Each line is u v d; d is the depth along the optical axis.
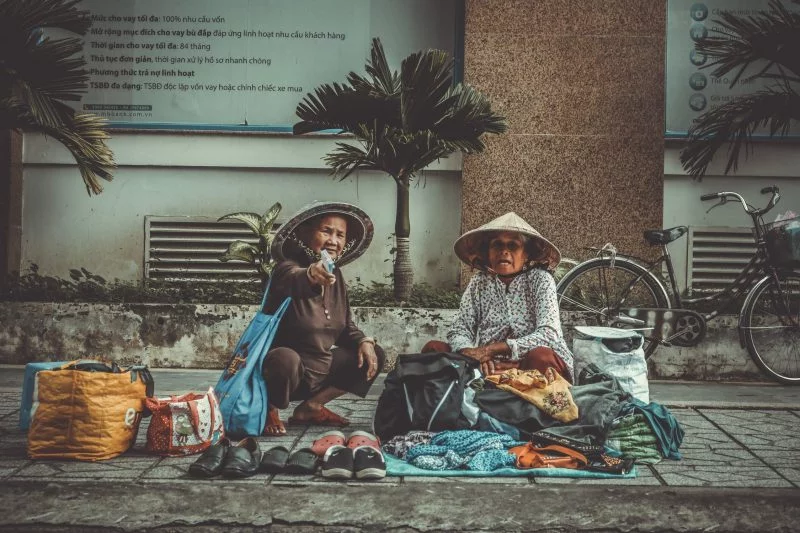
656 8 7.46
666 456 4.15
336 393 4.81
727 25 7.34
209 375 6.43
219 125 7.93
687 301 6.70
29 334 6.72
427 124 6.66
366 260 7.96
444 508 3.38
